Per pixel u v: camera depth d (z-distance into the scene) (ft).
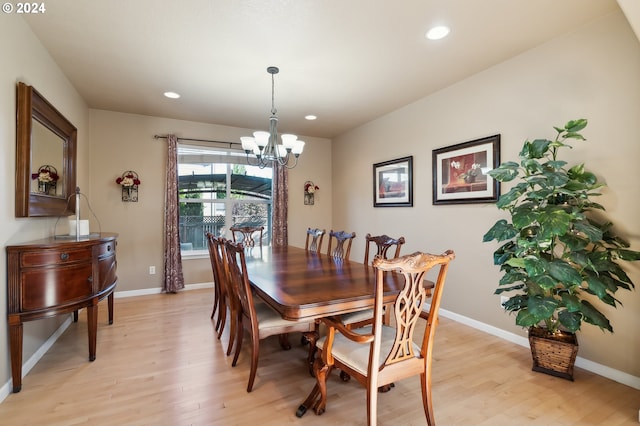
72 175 10.08
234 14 6.86
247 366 7.53
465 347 8.56
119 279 13.55
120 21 7.09
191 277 15.06
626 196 6.76
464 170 10.28
